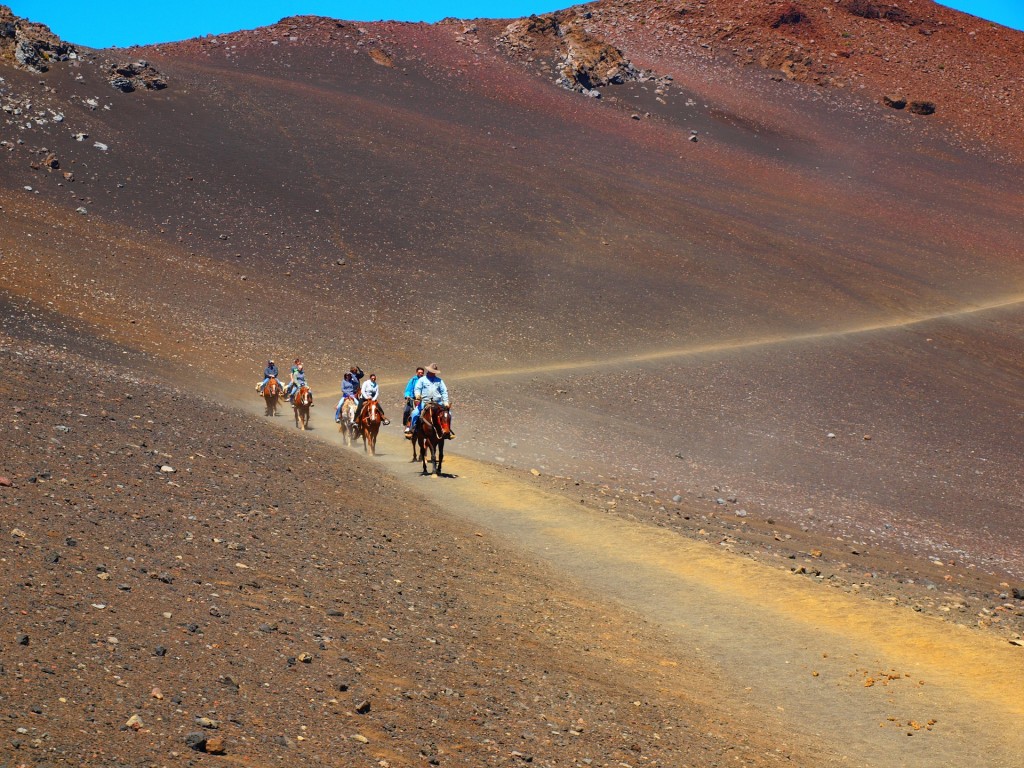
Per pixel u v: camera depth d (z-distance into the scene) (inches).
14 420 577.0
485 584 507.8
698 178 3550.7
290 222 2440.9
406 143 3233.3
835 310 2519.7
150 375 1304.1
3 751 205.3
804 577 626.8
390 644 360.2
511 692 343.9
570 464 1114.7
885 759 365.4
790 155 4079.7
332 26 4456.2
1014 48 5787.4
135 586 340.8
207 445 695.7
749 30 5369.1
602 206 3031.5
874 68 5255.9
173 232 2218.3
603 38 5246.1
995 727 400.8
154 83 3063.5
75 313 1604.3
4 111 2522.1
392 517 629.0
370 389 983.6
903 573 768.9
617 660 427.5
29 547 350.0
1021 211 3804.1
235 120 3034.0
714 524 844.6
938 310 2620.6
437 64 4291.3
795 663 466.9
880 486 1251.8
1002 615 622.2
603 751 309.0
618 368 1847.9
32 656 259.1
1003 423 1743.4
